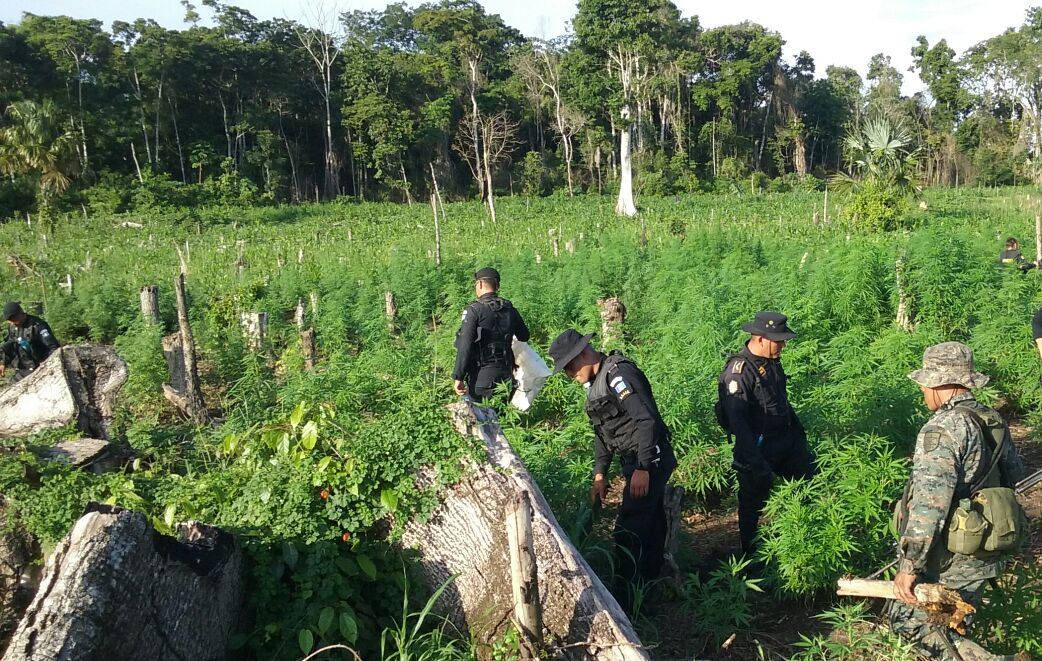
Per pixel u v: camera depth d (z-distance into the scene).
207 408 9.31
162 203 63.75
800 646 4.07
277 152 74.50
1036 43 82.81
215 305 16.59
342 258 29.23
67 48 70.75
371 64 78.19
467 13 92.00
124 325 16.70
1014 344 8.09
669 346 8.51
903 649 3.58
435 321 15.81
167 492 4.49
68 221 51.44
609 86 55.00
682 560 5.01
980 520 3.29
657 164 79.62
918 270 11.23
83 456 5.05
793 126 89.62
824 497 4.55
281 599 3.75
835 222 32.38
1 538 4.03
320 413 4.42
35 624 2.79
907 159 30.33
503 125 77.88
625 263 17.47
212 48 75.06
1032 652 3.65
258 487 4.07
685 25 86.88
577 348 4.58
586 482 5.57
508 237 38.25
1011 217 31.69
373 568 3.89
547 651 3.38
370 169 82.88
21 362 8.95
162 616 3.14
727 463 5.88
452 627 3.77
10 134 47.31
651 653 4.09
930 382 3.50
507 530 3.32
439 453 4.12
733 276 14.00
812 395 6.67
